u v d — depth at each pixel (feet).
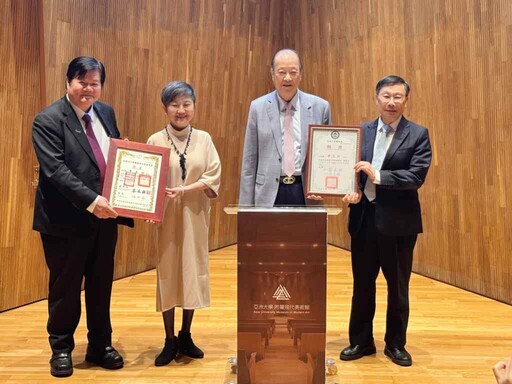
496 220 14.08
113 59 15.47
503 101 13.65
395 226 9.73
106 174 9.29
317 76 21.20
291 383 7.23
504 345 11.06
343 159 9.69
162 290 9.96
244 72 20.68
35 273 13.66
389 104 9.81
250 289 7.21
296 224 7.16
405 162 9.86
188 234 9.96
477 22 14.28
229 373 9.66
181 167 10.00
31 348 10.75
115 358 9.86
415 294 14.73
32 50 13.11
